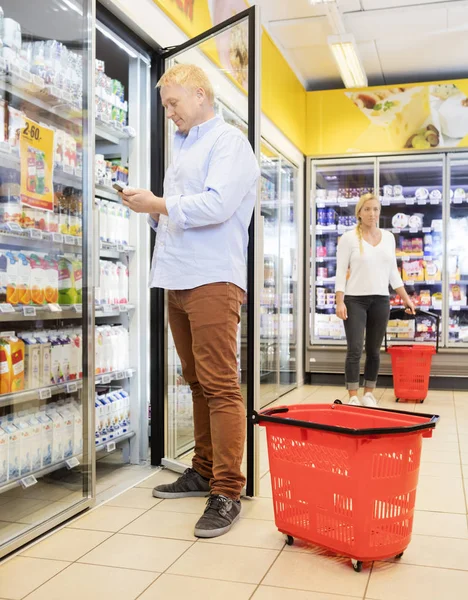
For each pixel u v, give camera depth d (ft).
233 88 10.05
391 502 7.01
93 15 9.24
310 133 23.20
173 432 11.52
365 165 23.22
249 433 9.67
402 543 7.20
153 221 9.74
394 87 22.41
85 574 6.94
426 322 22.58
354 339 16.99
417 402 19.03
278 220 19.99
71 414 9.25
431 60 22.48
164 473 11.09
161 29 11.51
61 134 9.38
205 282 8.50
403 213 23.48
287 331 22.03
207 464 9.72
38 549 7.65
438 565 7.21
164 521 8.59
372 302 16.96
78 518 8.74
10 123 8.27
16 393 8.40
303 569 7.07
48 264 9.17
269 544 7.79
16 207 8.38
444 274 22.30
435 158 22.30
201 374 8.65
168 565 7.16
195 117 8.84
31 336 8.97
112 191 11.65
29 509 8.41
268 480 10.74
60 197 9.35
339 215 24.22
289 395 20.54
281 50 21.12
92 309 9.19
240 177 8.39
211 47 10.53
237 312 8.76
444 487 10.27
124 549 7.63
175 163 9.09
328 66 22.85
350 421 8.16
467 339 22.70
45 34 9.10
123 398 11.53
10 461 8.23
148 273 11.78
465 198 22.34
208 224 8.45
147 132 11.76
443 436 14.11
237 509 8.51
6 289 8.31
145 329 11.75
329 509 7.16
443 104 22.03
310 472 7.34
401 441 6.94
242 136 8.68
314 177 23.34
